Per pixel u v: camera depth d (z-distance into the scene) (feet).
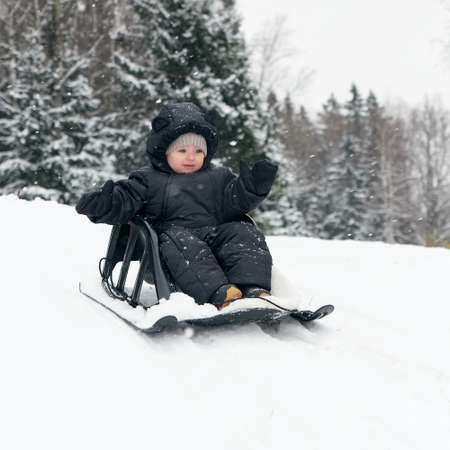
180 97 58.59
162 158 11.93
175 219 11.54
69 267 14.19
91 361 8.41
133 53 66.80
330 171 120.57
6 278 11.11
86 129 56.24
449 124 123.65
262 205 64.34
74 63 60.44
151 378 8.27
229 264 10.87
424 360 10.61
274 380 8.78
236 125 59.06
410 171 119.75
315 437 7.40
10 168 51.24
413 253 21.36
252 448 7.04
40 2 69.00
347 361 9.86
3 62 61.57
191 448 6.89
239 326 10.69
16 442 6.59
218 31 60.13
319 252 21.30
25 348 8.40
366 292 15.92
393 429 7.79
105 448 6.72
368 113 142.92
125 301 11.07
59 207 22.15
